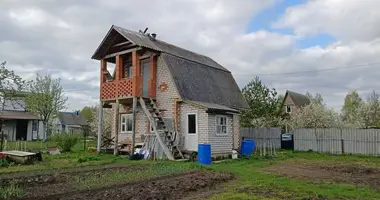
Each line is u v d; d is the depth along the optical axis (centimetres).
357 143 2381
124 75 2272
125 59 2264
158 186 917
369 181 1105
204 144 1694
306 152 2538
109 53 2216
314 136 2612
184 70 2127
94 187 886
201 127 1878
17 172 1180
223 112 1988
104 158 1767
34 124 4084
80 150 2309
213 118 1928
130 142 2159
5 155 1486
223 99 2289
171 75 1988
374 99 4041
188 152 1845
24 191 829
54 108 4125
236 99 2461
